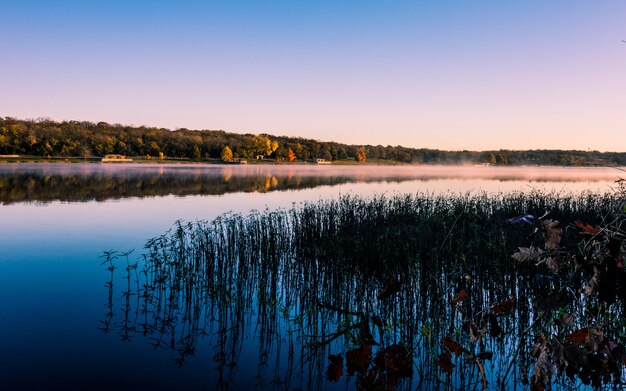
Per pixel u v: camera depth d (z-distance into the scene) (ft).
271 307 23.81
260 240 33.88
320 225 38.68
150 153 330.34
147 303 26.45
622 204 7.44
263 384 17.42
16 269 34.17
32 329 22.66
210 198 89.35
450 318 20.51
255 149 375.66
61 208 70.90
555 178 181.27
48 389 16.80
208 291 27.40
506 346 19.07
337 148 448.24
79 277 31.96
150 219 60.34
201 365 19.01
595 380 7.91
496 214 47.06
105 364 19.02
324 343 8.67
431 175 212.43
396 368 7.79
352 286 26.04
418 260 23.34
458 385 16.75
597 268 6.95
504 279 22.47
